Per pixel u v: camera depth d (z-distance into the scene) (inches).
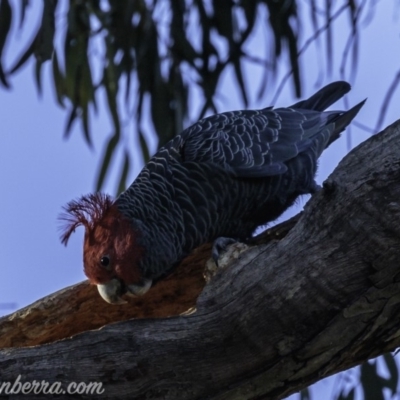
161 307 421.1
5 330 391.9
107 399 323.6
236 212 434.6
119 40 608.7
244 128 453.1
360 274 313.0
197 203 414.6
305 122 473.4
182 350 326.6
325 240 317.1
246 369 329.4
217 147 433.1
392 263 307.3
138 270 382.0
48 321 395.2
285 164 450.0
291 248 324.5
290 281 321.4
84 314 403.9
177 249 401.1
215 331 327.6
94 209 392.5
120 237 382.0
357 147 316.2
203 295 333.7
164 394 328.2
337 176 314.8
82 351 324.8
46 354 325.7
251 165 432.1
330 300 317.4
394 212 304.0
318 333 322.3
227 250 345.4
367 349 334.0
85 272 388.5
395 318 318.3
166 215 402.0
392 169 305.6
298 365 328.5
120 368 323.6
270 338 324.8
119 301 386.6
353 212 310.5
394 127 311.3
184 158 426.3
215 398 332.2
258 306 324.5
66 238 394.9
